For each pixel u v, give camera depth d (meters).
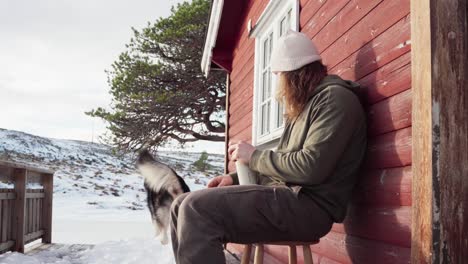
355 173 2.15
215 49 7.52
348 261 2.57
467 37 1.71
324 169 1.96
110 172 31.06
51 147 38.56
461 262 1.65
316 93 2.17
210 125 17.88
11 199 5.73
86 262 5.34
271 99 4.77
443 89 1.67
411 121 1.94
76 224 12.38
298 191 2.02
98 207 18.25
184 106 16.89
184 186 7.01
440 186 1.65
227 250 6.62
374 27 2.38
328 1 3.18
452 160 1.67
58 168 30.52
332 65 3.03
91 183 25.30
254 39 5.80
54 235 9.74
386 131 2.15
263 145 4.97
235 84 7.13
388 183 2.12
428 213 1.65
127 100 16.47
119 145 17.34
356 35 2.62
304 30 3.80
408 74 1.99
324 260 3.00
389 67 2.17
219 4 6.74
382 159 2.18
